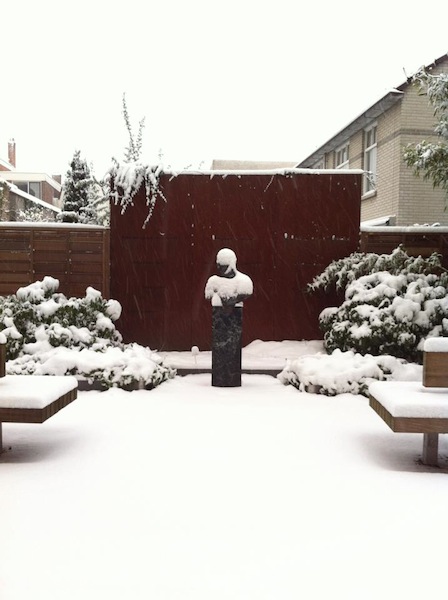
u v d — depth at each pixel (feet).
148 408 17.88
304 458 12.68
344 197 29.91
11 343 22.98
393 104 46.14
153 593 6.94
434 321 23.48
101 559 7.82
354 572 7.50
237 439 14.25
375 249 30.09
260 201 29.96
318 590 7.04
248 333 30.14
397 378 20.33
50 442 13.97
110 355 21.88
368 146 52.85
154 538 8.50
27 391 12.64
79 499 10.07
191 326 30.19
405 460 12.78
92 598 6.81
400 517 9.37
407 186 45.32
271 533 8.70
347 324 24.47
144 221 29.89
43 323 24.61
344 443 14.05
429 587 7.14
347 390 20.15
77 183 55.62
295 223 29.96
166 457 12.67
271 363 26.22
